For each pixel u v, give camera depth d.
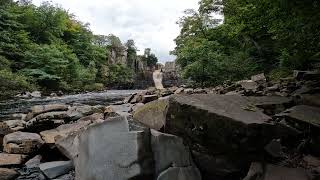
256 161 4.21
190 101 4.57
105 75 62.66
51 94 28.94
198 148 4.39
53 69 36.94
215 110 4.24
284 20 8.54
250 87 12.40
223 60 24.16
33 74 34.53
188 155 4.41
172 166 4.26
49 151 6.59
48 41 45.97
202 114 4.23
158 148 4.29
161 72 80.88
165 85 78.06
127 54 86.62
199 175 4.33
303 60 13.69
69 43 54.03
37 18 45.03
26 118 9.92
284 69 16.55
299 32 8.73
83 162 4.74
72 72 42.50
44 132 7.24
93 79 50.94
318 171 4.04
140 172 4.14
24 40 37.41
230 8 23.97
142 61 93.62
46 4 47.31
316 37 8.85
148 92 20.12
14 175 5.37
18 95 25.42
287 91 9.09
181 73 27.45
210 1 28.47
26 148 6.37
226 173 4.23
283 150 4.81
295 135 4.84
